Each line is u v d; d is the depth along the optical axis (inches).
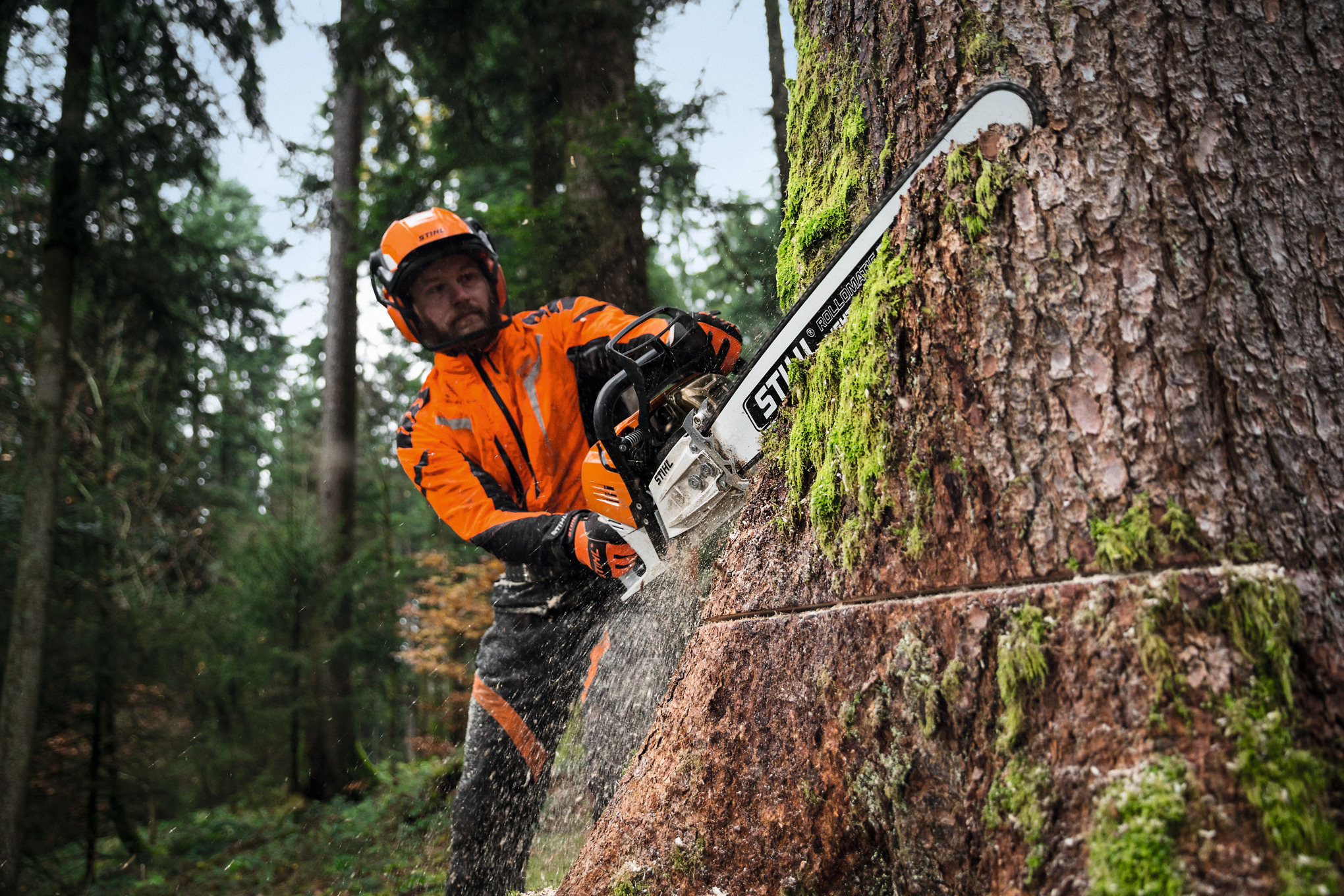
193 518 459.5
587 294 208.8
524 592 84.5
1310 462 37.5
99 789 283.3
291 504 379.6
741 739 48.7
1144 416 38.1
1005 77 43.9
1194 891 31.2
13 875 221.5
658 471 61.2
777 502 51.6
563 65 233.3
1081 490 38.4
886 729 42.4
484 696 84.9
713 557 64.2
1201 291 39.2
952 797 39.9
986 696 39.1
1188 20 42.1
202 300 288.5
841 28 53.3
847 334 47.3
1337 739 33.1
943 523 41.8
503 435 82.6
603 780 77.9
